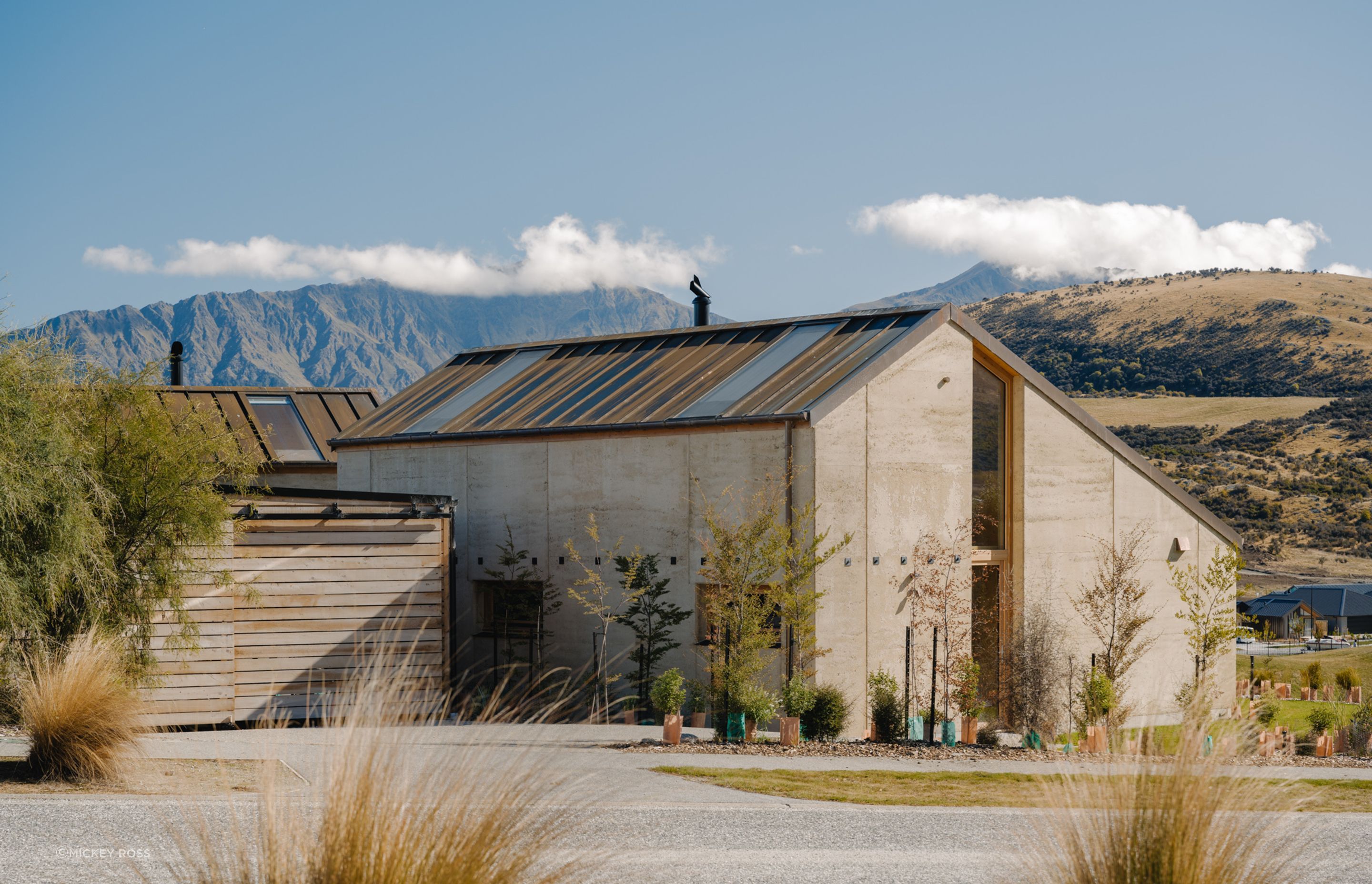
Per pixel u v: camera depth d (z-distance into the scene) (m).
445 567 19.42
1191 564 25.09
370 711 4.93
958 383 20.94
